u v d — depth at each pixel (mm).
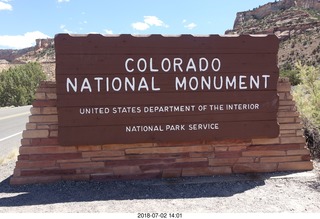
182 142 5395
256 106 5457
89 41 5086
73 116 5082
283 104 5676
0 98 38344
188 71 5305
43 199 4465
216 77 5359
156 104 5254
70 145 5090
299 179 5207
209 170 5441
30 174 5105
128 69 5184
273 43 5441
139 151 5312
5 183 5145
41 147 5145
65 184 5031
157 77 5246
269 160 5590
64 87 5055
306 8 139625
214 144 5480
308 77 8070
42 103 5176
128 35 5172
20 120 16219
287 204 4266
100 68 5121
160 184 5035
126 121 5203
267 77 5465
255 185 4992
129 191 4762
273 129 5492
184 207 4172
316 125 7043
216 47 5344
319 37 97000
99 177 5215
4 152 8406
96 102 5129
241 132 5434
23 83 39656
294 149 5645
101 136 5145
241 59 5402
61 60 5043
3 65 123250
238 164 5520
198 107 5340
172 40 5258
